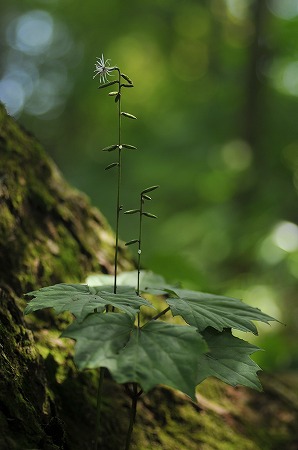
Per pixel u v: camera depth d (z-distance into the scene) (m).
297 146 6.75
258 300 4.63
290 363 3.58
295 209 5.73
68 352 1.77
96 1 9.02
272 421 2.18
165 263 3.09
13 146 2.12
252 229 4.98
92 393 1.73
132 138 8.82
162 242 5.73
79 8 9.26
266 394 2.32
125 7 8.93
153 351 1.13
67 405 1.62
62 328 1.84
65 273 2.02
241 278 4.93
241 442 1.92
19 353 1.44
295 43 6.63
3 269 1.79
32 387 1.43
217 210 5.50
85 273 2.12
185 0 8.30
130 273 1.78
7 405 1.25
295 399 2.41
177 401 1.92
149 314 2.20
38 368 1.50
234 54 7.66
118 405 1.76
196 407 1.96
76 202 2.34
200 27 8.59
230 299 1.48
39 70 11.23
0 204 1.88
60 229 2.14
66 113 10.53
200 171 6.51
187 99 8.61
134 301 1.26
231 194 5.84
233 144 6.41
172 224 5.76
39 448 1.23
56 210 2.16
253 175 5.81
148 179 7.11
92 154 9.62
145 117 8.89
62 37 10.87
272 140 6.73
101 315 1.21
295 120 6.89
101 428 1.63
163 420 1.83
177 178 6.78
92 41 9.60
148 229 6.98
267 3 6.57
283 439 2.10
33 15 10.64
